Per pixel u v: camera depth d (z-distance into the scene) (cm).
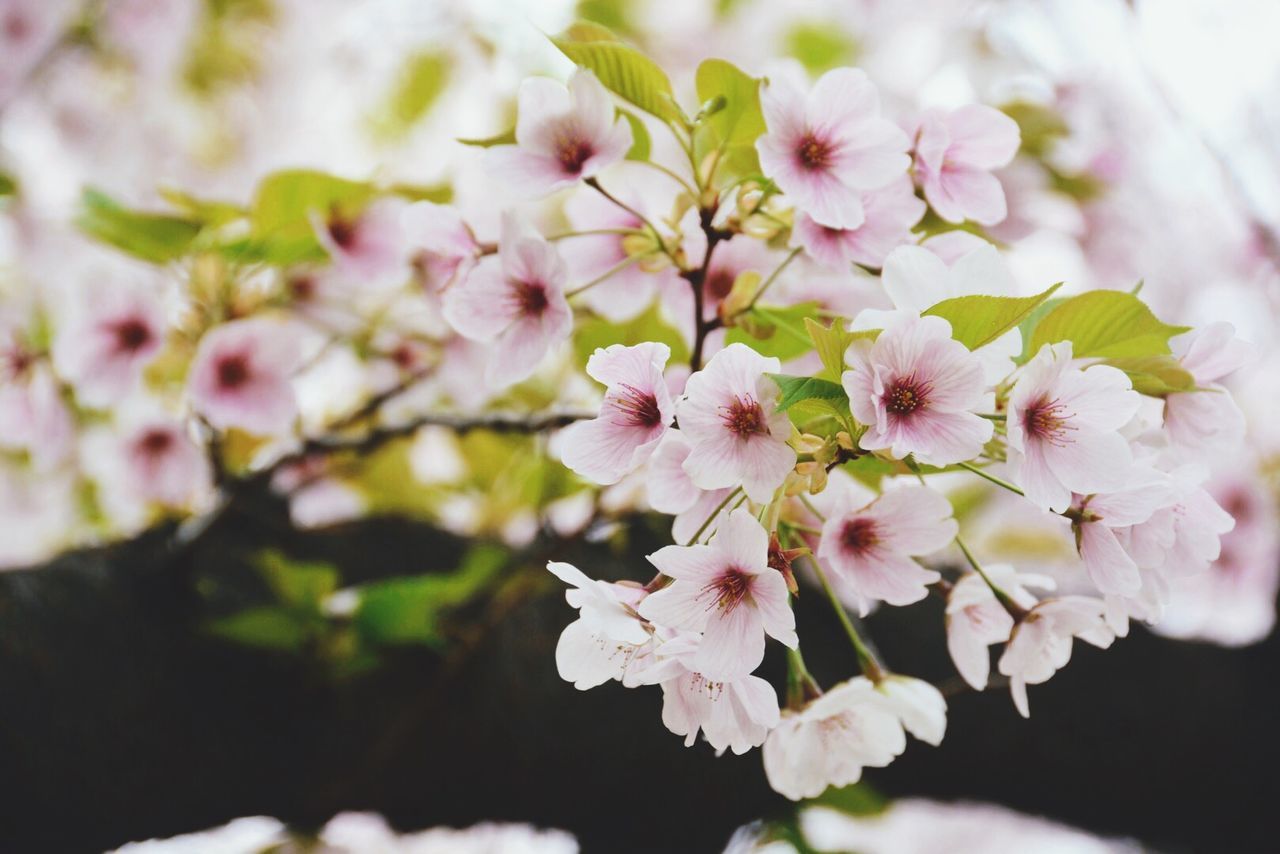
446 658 88
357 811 88
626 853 90
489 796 88
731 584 70
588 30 76
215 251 89
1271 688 92
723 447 70
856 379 69
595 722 88
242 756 86
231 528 91
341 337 95
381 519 94
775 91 74
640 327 82
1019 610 74
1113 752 91
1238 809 92
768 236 76
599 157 75
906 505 72
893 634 91
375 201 90
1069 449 71
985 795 92
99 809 84
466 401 100
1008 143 76
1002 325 70
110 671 85
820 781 74
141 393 100
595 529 91
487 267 76
